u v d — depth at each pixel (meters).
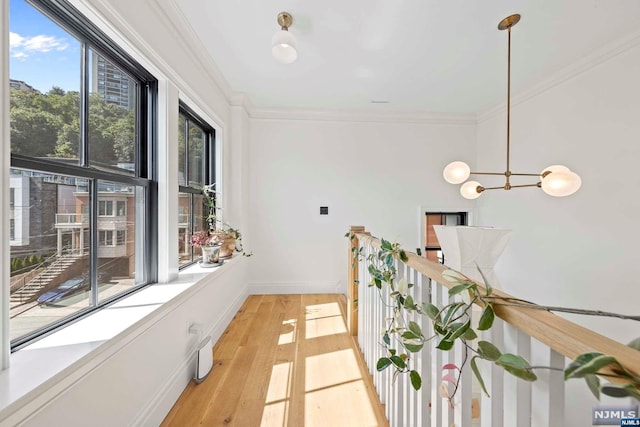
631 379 0.33
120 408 1.12
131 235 1.56
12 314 0.93
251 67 2.45
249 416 1.47
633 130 1.97
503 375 0.63
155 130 1.71
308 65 2.41
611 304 2.10
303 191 3.56
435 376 0.93
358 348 2.15
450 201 3.73
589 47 2.12
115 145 1.45
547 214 2.66
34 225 1.01
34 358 0.88
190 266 2.30
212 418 1.46
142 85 1.66
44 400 0.78
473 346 0.74
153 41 1.52
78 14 1.12
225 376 1.81
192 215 2.41
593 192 2.23
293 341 2.28
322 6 1.70
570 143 2.42
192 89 2.05
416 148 3.68
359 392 1.66
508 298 0.58
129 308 1.33
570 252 2.43
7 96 0.79
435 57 2.28
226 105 2.92
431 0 1.65
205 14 1.77
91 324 1.15
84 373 0.92
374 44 2.09
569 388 1.77
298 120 3.54
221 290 2.42
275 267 3.55
